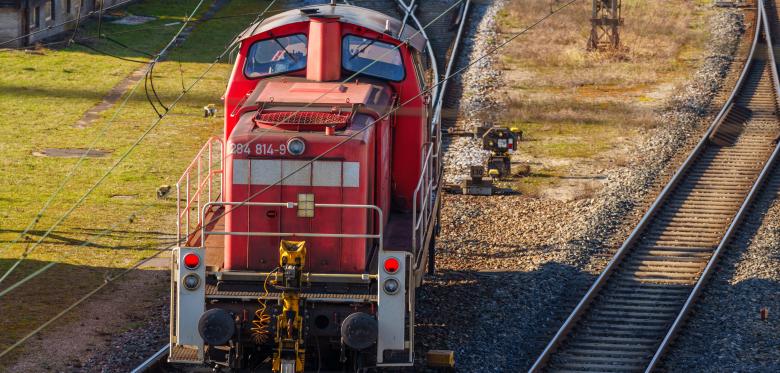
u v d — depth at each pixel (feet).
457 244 234.38
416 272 144.46
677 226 245.65
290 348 135.85
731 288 207.82
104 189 280.72
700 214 253.65
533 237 240.53
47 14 469.98
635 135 335.06
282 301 135.74
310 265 144.97
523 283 207.21
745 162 294.05
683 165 283.59
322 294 138.10
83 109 364.38
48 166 300.61
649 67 415.03
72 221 251.39
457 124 344.49
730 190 271.28
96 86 393.91
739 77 388.57
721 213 254.06
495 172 292.61
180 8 542.98
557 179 291.58
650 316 195.31
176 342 139.13
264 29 161.48
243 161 143.74
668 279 214.07
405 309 139.54
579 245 230.07
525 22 491.31
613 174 292.40
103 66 424.05
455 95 374.22
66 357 166.61
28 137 328.70
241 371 142.92
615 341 183.83
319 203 143.84
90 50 448.65
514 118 352.28
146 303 196.34
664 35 466.70
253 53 162.91
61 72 411.13
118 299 197.98
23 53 435.94
